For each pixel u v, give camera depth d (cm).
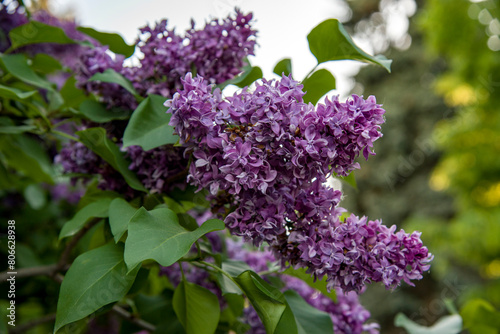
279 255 35
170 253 30
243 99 32
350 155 32
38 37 49
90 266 33
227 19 41
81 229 43
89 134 41
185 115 31
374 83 423
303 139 31
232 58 42
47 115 50
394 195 379
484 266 241
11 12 58
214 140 31
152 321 50
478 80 240
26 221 78
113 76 41
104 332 66
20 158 61
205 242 45
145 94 43
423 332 53
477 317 55
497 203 249
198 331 41
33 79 48
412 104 386
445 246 246
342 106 31
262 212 32
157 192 41
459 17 233
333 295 45
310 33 40
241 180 30
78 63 44
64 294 32
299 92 31
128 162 41
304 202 33
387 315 329
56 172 65
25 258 68
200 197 41
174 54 41
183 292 40
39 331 74
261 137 30
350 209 395
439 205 359
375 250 32
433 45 252
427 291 318
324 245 32
